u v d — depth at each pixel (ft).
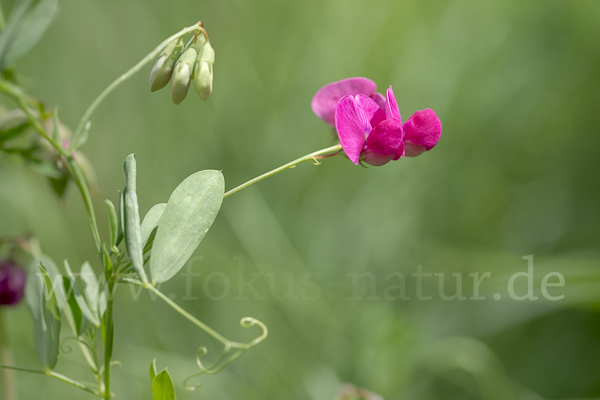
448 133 4.04
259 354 3.29
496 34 4.32
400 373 3.06
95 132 3.67
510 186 4.07
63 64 3.76
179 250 2.03
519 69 4.26
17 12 2.14
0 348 2.30
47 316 2.10
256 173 3.82
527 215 3.99
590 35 4.40
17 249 2.30
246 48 4.09
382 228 3.75
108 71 3.84
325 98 2.15
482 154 4.10
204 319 3.38
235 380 3.20
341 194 3.86
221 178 2.04
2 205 3.28
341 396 2.45
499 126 4.14
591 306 3.22
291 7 4.16
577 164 4.03
